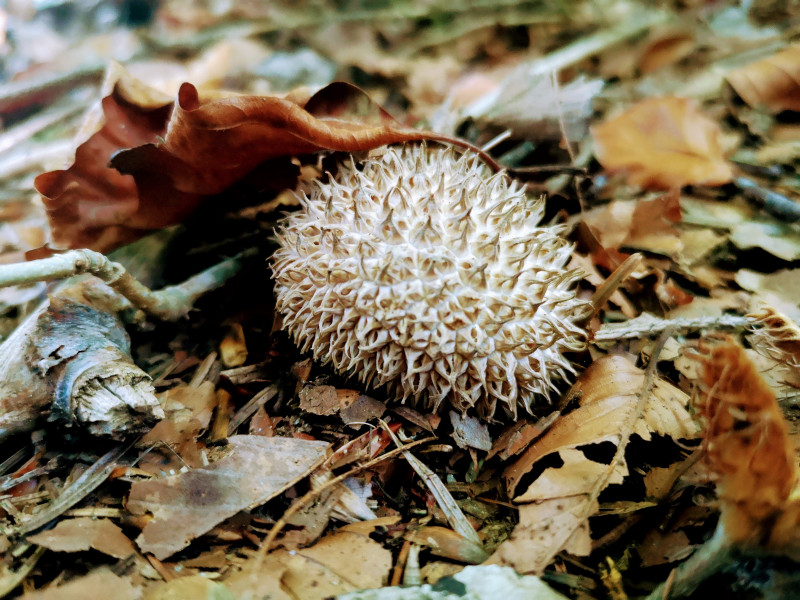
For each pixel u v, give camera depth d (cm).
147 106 10
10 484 8
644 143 13
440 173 8
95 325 9
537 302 7
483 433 8
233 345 10
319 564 7
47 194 10
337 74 18
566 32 19
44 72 19
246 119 9
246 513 7
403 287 7
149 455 8
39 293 11
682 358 9
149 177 10
